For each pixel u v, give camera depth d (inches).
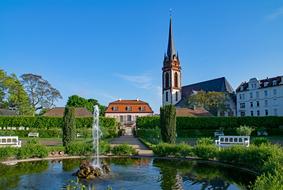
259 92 3560.5
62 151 1063.0
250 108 3654.0
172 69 4712.1
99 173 652.7
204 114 3046.3
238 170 738.2
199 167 788.0
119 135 2390.5
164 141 1244.5
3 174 686.5
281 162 518.3
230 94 3902.6
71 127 1216.8
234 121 2237.9
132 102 3474.4
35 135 1964.8
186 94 4611.2
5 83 2999.5
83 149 1061.8
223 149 895.1
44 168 780.6
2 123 2135.8
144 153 1128.2
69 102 3934.5
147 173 697.0
